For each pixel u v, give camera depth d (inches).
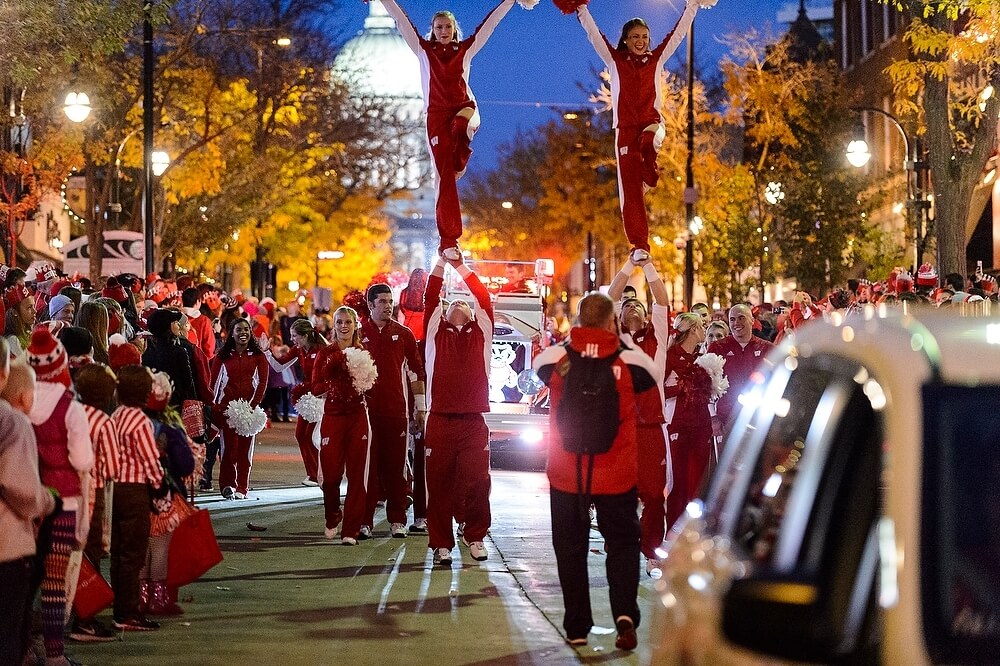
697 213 1952.5
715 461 540.7
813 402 170.7
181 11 1589.6
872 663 140.9
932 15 875.4
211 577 494.3
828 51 2421.3
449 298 949.2
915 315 172.4
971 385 149.3
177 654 363.6
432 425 527.5
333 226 2566.4
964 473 143.9
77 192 2015.3
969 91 1195.9
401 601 448.1
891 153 1891.0
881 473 146.9
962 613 138.3
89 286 792.3
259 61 1875.0
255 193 1902.1
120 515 393.1
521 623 413.1
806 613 143.6
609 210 2613.2
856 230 1710.1
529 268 1118.4
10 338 350.9
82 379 380.5
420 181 2723.9
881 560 142.5
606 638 392.8
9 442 277.6
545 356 379.9
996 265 1481.3
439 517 525.3
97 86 1328.7
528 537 605.9
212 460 792.9
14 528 279.0
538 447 930.7
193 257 2075.5
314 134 2155.5
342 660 358.3
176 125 1710.1
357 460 579.5
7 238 1492.4
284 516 668.7
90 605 377.1
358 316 627.2
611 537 377.1
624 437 374.6
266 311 1398.9
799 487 163.0
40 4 1020.5
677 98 2009.1
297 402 694.5
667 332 492.4
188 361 619.2
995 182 1483.8
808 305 764.6
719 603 155.3
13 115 1227.2
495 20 530.0
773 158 1838.1
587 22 522.0
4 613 279.3
